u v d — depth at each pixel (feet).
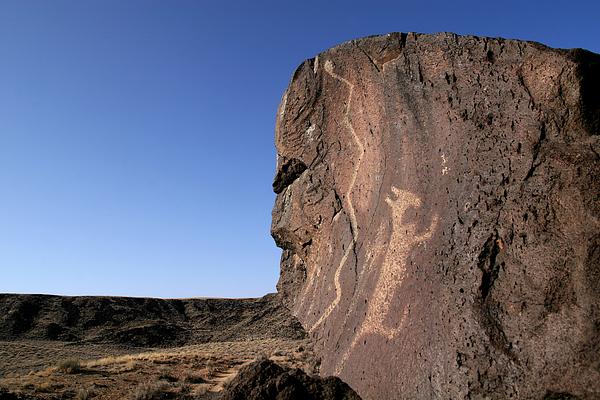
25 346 152.66
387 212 20.54
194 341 221.05
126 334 216.95
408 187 19.81
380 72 22.79
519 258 14.56
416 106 20.51
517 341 13.41
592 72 15.99
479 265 15.12
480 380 13.44
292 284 28.55
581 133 15.55
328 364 20.90
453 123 18.65
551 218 14.48
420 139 19.92
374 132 22.75
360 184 23.22
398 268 18.53
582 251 13.37
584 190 14.12
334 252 23.90
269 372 17.42
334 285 22.93
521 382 12.80
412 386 15.14
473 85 18.54
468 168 17.33
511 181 15.89
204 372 79.10
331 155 25.52
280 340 180.14
